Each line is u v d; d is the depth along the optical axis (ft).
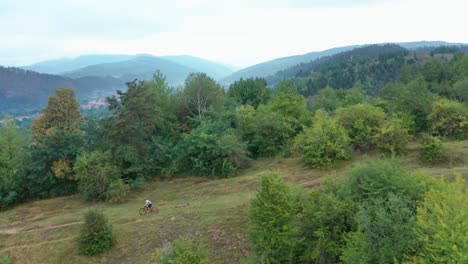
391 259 34.30
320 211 46.11
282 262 47.16
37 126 125.80
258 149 119.75
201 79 136.05
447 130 100.58
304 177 85.56
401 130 90.74
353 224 44.16
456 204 31.55
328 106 182.91
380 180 44.45
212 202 79.25
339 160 91.25
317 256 45.96
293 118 123.85
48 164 101.50
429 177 45.75
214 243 61.21
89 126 108.37
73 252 63.98
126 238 66.74
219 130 112.78
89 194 92.68
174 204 82.89
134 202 88.74
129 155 97.30
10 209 96.73
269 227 46.19
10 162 105.29
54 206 92.32
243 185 88.84
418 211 33.55
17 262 63.10
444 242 28.76
